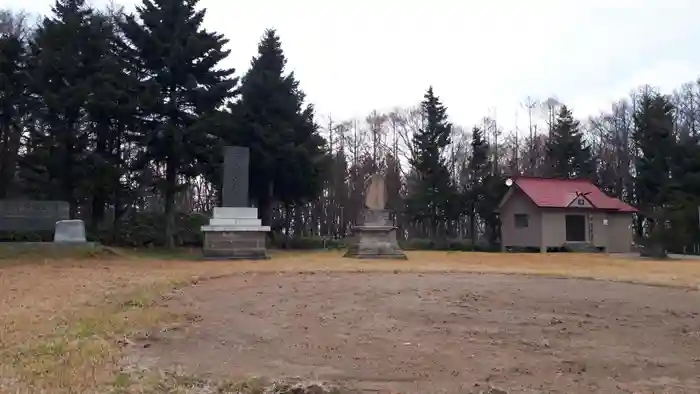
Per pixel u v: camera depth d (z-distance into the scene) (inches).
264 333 312.7
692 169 1427.2
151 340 293.0
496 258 818.2
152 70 1060.5
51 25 1056.2
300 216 1941.4
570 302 394.6
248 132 1258.0
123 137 1069.8
